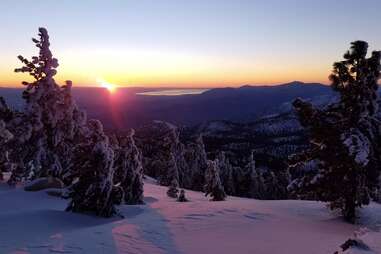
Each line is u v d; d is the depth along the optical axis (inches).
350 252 354.6
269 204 1051.3
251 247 574.6
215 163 1675.7
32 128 1184.2
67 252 487.5
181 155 2984.7
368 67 860.6
